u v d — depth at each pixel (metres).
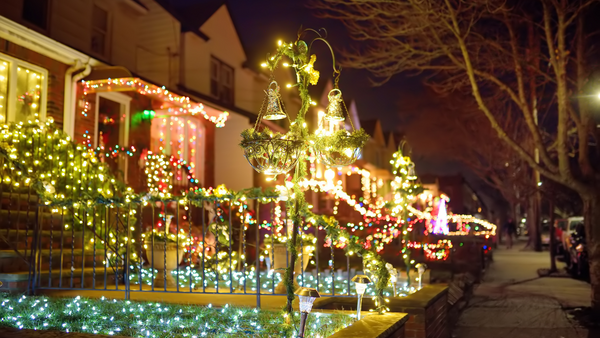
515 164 29.70
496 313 10.97
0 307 6.32
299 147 5.00
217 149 18.67
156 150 15.16
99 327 5.48
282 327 5.25
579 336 8.85
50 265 7.54
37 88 11.58
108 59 14.65
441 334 7.90
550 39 10.27
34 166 9.63
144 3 16.61
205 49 18.64
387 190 36.81
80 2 13.74
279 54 5.38
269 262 8.76
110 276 9.16
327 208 24.14
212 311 6.27
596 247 10.19
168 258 8.63
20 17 11.92
